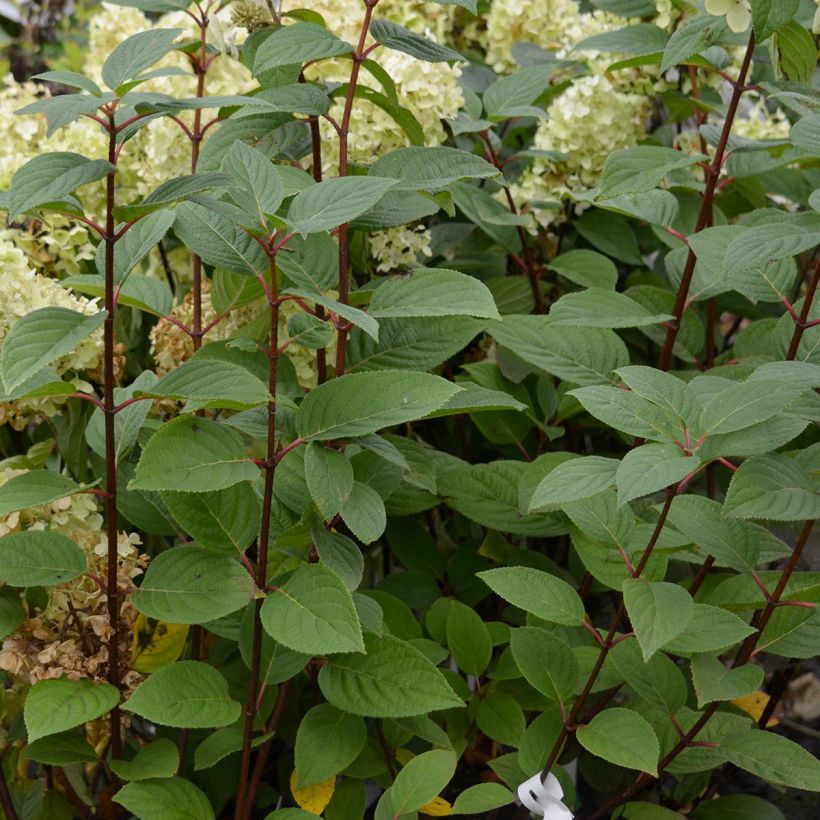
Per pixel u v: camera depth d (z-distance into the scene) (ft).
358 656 3.00
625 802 3.32
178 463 2.71
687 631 2.89
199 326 3.43
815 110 3.18
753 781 3.87
